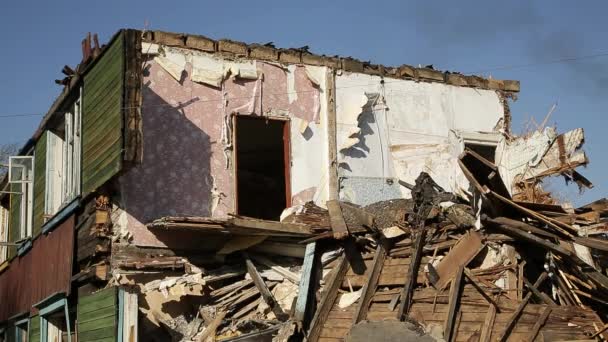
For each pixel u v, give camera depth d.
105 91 12.05
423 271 10.02
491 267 9.59
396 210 11.09
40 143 16.33
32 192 16.83
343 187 14.18
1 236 20.55
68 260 13.23
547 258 9.76
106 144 11.77
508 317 8.99
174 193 12.62
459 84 15.75
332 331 10.37
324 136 14.17
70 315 14.07
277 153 17.41
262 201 17.73
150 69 12.84
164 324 11.53
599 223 10.54
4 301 19.20
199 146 12.98
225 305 11.52
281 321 10.99
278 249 11.98
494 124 15.91
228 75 13.47
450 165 15.25
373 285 10.38
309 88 14.20
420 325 9.36
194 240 12.27
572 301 9.52
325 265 11.25
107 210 12.08
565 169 13.80
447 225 10.31
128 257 12.02
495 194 9.46
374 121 14.77
